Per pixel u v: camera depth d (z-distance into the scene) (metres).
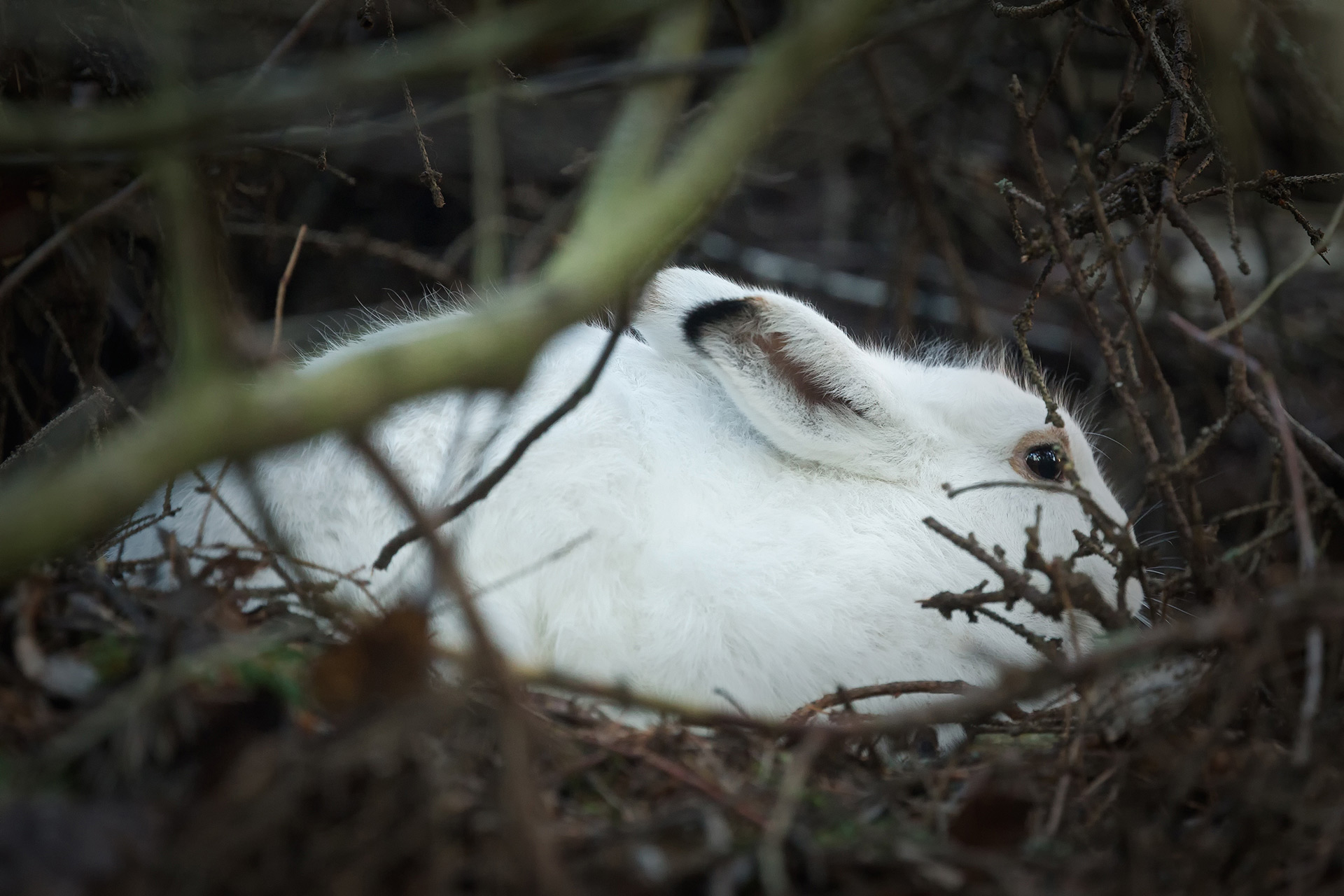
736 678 6.54
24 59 7.41
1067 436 7.55
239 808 3.79
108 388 7.90
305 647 5.24
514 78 7.53
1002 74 12.18
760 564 6.77
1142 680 5.51
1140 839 4.31
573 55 11.35
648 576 6.59
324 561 6.22
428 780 3.96
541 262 10.55
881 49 11.51
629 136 4.27
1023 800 4.65
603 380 6.99
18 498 3.70
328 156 10.37
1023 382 9.26
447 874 3.90
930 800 4.86
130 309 9.37
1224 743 4.89
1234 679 4.80
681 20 4.40
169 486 6.07
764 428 7.00
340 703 4.61
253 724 4.39
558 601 6.43
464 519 6.12
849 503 7.18
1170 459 6.79
